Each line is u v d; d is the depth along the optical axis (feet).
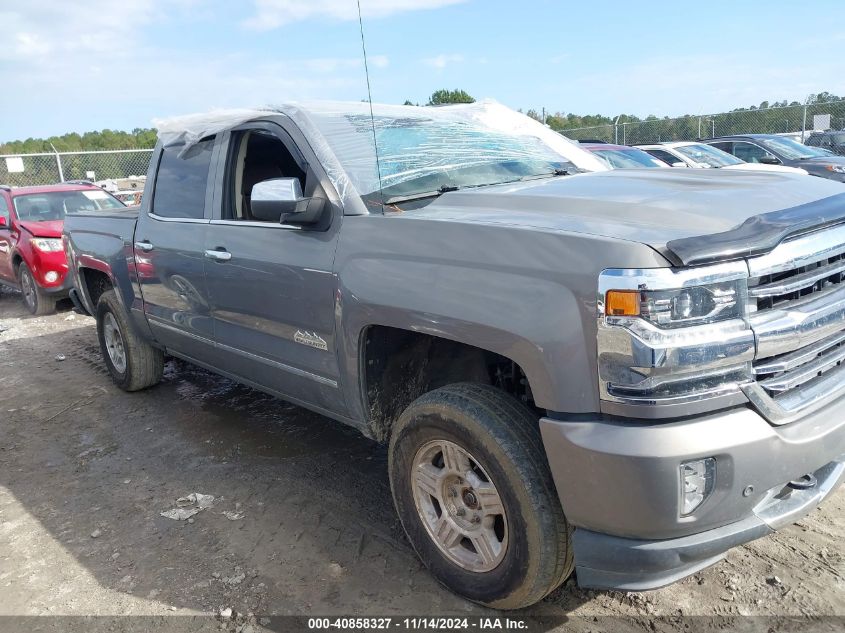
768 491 7.14
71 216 19.42
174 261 13.70
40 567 10.56
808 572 9.19
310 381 10.84
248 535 11.04
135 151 60.34
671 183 9.93
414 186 10.77
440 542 9.14
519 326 7.38
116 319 17.51
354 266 9.45
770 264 7.00
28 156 55.98
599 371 6.91
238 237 11.84
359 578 9.73
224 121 12.77
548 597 9.07
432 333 8.38
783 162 41.45
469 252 8.08
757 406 6.94
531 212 8.72
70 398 18.69
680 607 8.71
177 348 15.19
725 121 65.05
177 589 9.74
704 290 6.70
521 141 13.55
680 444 6.63
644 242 6.85
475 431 8.06
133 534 11.33
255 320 11.75
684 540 7.02
